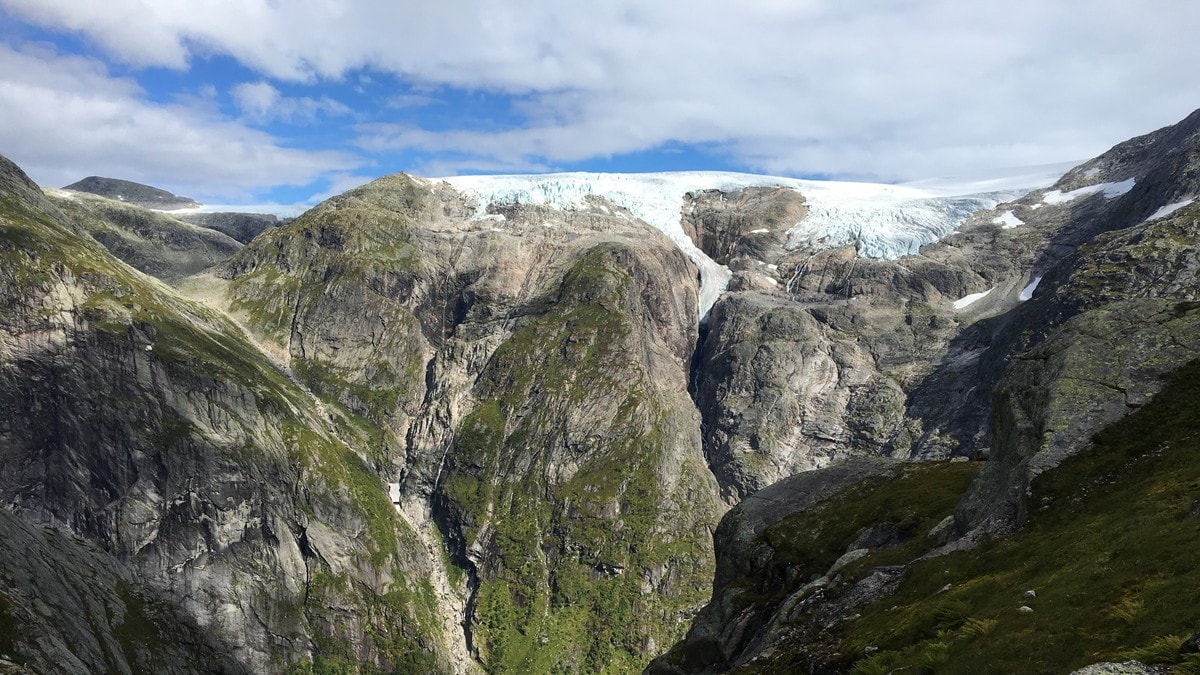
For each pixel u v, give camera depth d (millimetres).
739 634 80625
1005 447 65312
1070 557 44312
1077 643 34125
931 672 39969
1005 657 36406
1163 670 28984
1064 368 63344
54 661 159625
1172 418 53875
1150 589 34875
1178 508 41750
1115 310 66500
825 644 55156
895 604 55031
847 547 81250
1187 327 61219
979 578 50281
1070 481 54688
